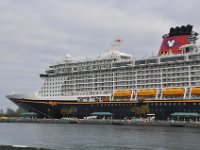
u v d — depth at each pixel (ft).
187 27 540.11
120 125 518.37
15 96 650.84
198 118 482.28
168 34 553.23
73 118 595.06
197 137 316.81
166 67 522.06
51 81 642.22
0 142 275.39
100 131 399.03
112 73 576.61
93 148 237.45
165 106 510.58
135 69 553.23
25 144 260.83
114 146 249.34
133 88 551.18
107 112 567.18
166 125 480.64
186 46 525.34
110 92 574.15
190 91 494.59
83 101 592.60
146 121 499.10
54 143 269.85
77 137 321.32
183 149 234.17
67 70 625.00
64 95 624.18
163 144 262.06
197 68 495.00
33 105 637.71
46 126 520.42
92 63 601.62
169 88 513.86
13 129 447.83
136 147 244.22
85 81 604.90
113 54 587.27
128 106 545.85
